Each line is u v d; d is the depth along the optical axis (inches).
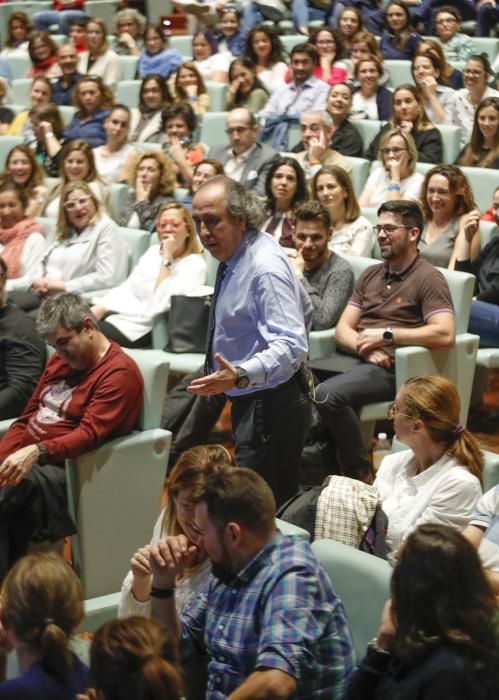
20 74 565.6
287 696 122.4
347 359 259.0
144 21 587.2
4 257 331.6
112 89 494.3
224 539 131.1
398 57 479.8
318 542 150.4
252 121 365.1
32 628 124.7
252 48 479.5
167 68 522.3
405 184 340.5
